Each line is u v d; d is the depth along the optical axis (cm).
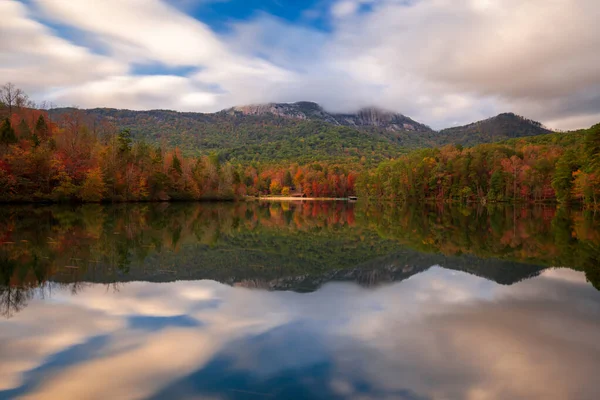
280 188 17388
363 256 2177
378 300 1247
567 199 6519
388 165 13362
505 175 9225
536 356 821
